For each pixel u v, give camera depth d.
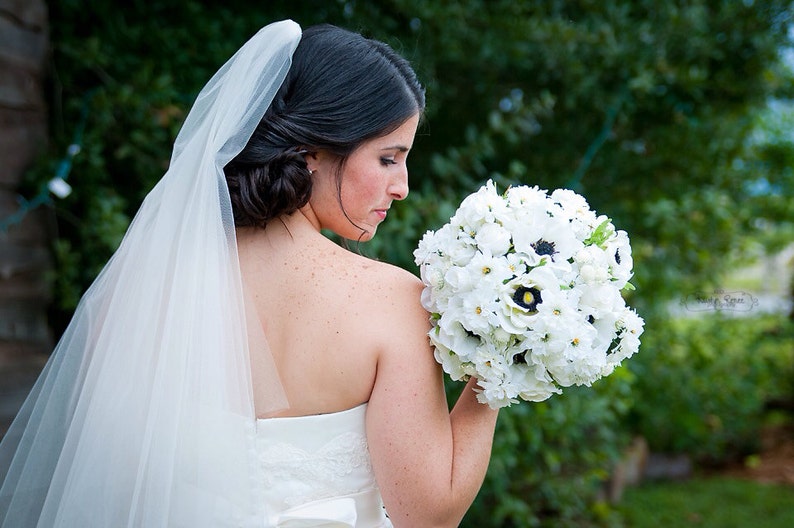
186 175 1.29
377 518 1.27
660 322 4.71
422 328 1.22
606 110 3.82
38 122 2.74
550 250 1.27
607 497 4.26
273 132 1.23
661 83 3.85
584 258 1.25
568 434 3.42
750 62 3.99
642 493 4.57
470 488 1.22
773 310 7.12
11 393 2.42
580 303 1.27
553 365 1.22
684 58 3.83
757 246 5.50
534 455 3.56
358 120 1.23
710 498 4.55
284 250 1.24
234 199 1.25
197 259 1.22
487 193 1.29
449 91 3.77
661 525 4.10
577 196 1.37
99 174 2.89
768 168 5.04
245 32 3.33
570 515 3.68
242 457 1.18
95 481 1.23
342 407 1.21
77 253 2.73
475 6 3.56
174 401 1.19
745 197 4.81
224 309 1.20
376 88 1.25
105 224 2.76
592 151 3.86
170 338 1.21
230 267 1.22
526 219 1.26
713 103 4.13
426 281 1.25
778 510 4.38
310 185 1.23
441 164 3.17
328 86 1.24
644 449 4.91
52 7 2.96
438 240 1.28
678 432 5.05
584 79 3.67
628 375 3.58
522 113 3.41
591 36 3.60
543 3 3.83
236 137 1.23
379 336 1.18
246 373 1.19
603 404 3.41
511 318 1.19
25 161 2.67
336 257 1.24
